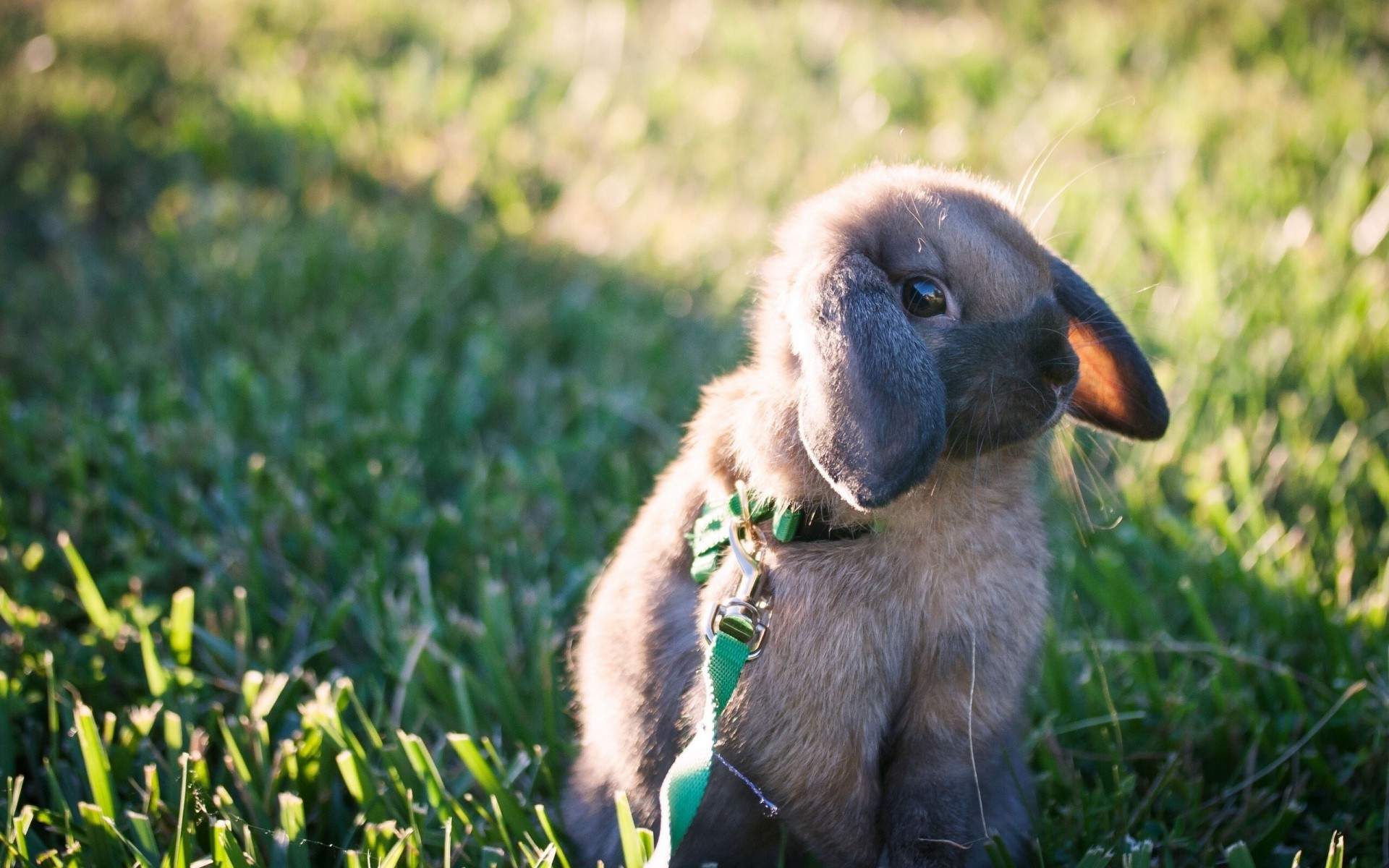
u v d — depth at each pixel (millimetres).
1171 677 718
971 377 566
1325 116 1283
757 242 1148
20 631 708
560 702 709
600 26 1643
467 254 1111
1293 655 731
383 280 1070
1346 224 1074
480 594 746
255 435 880
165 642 733
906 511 574
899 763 595
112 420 872
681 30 1659
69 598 765
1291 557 777
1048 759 670
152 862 604
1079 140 1302
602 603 637
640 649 606
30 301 1032
